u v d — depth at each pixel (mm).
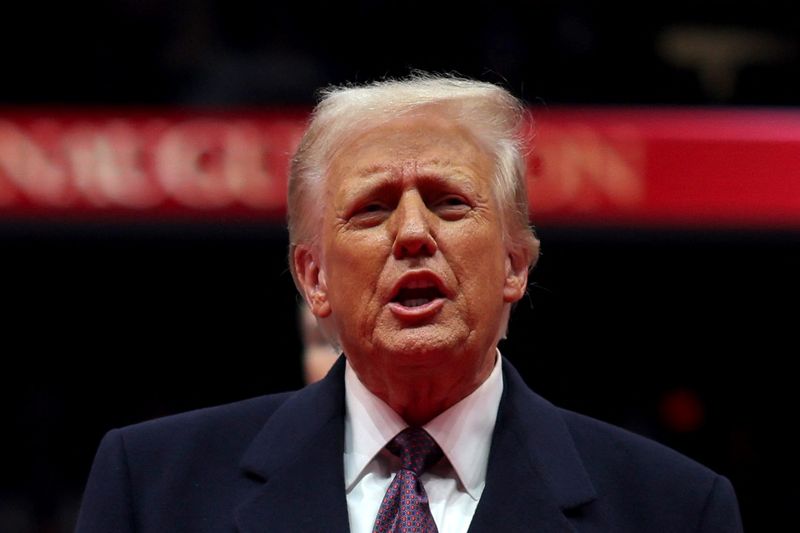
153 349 21594
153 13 21328
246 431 6645
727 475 20531
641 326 20812
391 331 6070
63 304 21406
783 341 20781
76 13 21219
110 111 18328
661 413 20859
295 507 6273
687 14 21672
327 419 6562
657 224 18250
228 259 20828
